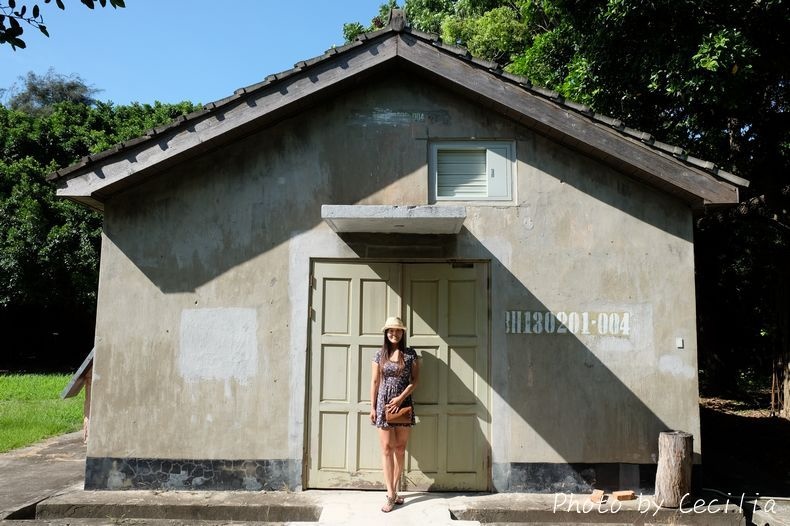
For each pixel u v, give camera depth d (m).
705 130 9.21
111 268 6.32
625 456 6.08
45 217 16.03
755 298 14.60
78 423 10.23
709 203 5.97
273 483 6.11
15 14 4.74
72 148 18.00
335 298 6.34
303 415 6.18
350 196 6.37
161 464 6.13
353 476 6.14
